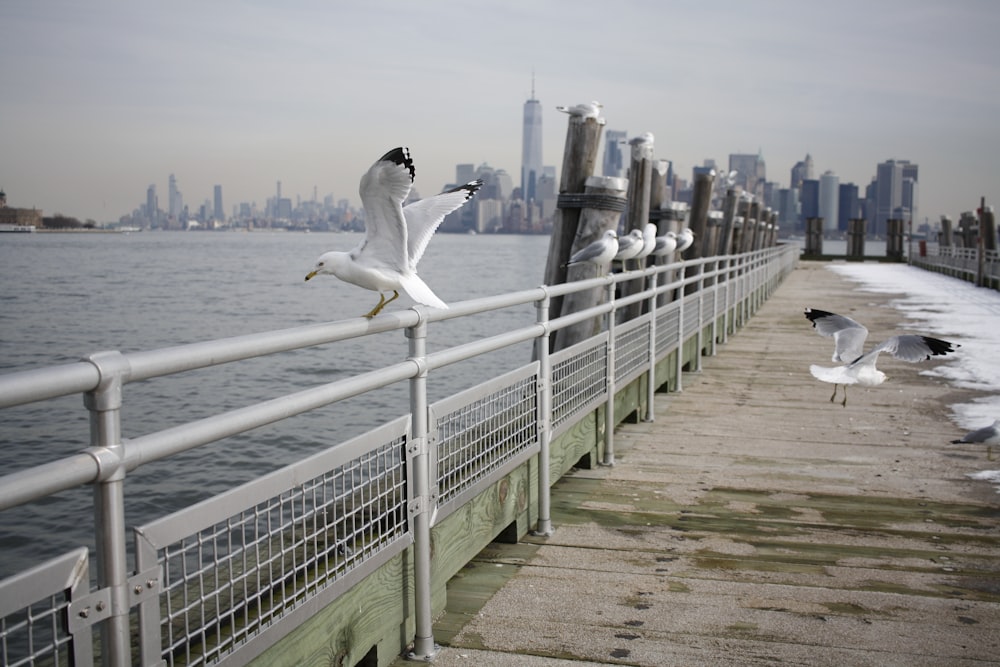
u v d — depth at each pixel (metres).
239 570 3.19
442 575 4.58
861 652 4.30
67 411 12.23
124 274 47.25
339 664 3.55
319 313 28.45
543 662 4.18
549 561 5.45
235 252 86.38
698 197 18.06
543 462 5.88
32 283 38.94
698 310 12.57
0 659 2.11
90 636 2.31
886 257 59.75
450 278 49.56
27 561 7.16
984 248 35.00
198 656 2.74
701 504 6.62
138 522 8.38
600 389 7.46
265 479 2.97
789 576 5.25
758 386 11.49
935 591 5.05
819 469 7.59
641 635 4.46
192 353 2.64
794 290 29.97
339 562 3.50
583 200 9.84
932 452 8.18
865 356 7.23
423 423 4.09
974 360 13.52
